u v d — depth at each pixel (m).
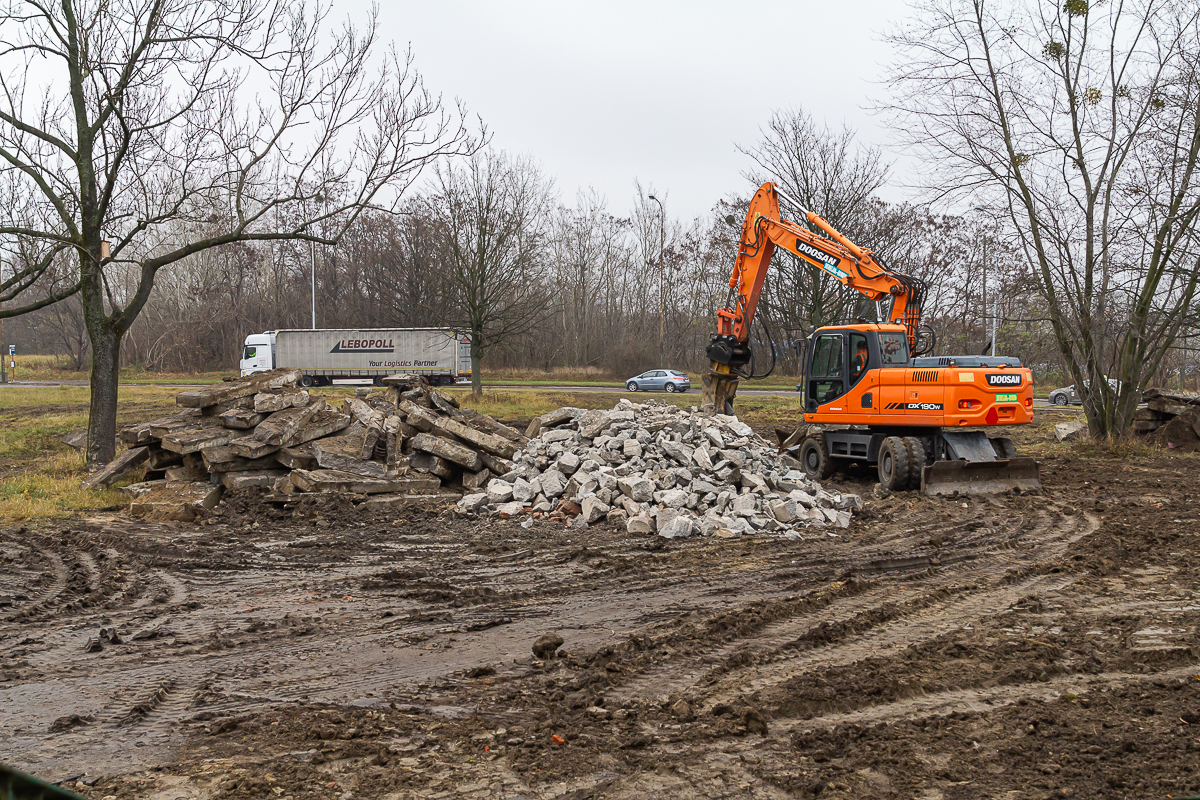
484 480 13.13
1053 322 20.64
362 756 4.43
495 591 8.01
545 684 5.53
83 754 4.45
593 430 13.14
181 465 13.30
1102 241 19.56
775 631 6.72
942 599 7.73
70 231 14.73
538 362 63.62
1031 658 5.97
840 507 12.05
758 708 5.04
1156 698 5.17
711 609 7.34
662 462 12.08
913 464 13.66
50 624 7.02
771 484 12.30
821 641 6.43
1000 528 11.08
